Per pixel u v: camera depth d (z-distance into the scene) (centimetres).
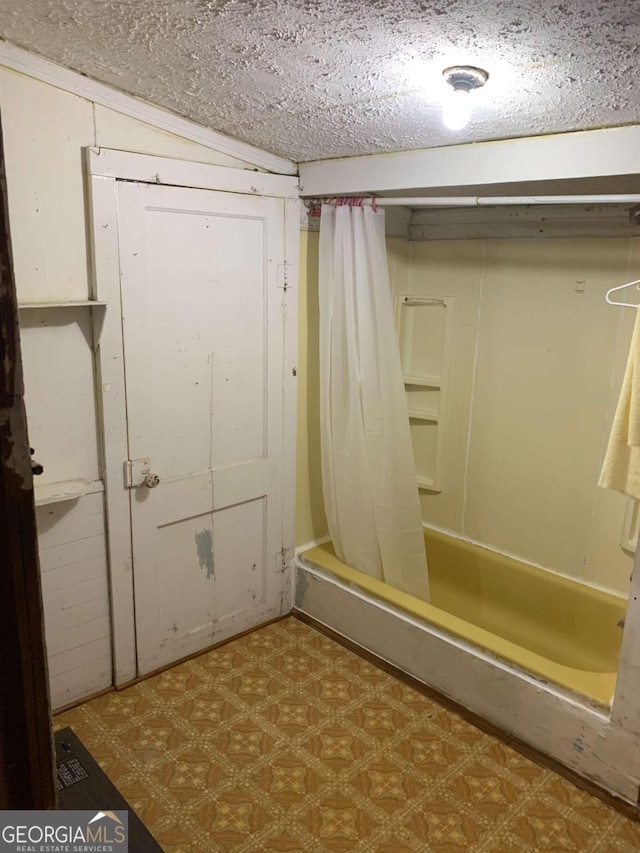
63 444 210
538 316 265
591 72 139
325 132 207
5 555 55
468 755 212
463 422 297
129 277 210
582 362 255
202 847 177
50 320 199
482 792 197
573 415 261
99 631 232
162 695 237
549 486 273
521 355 272
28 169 185
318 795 195
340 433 264
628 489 182
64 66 182
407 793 196
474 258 281
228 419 249
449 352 296
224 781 199
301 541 295
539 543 280
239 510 262
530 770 206
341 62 152
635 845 181
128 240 207
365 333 250
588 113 162
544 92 152
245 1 128
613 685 202
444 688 236
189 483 242
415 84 158
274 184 242
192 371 234
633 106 155
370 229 241
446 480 309
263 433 262
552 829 185
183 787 196
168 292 221
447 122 153
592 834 184
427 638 238
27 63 177
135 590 235
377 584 261
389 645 253
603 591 262
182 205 218
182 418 235
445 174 207
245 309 244
